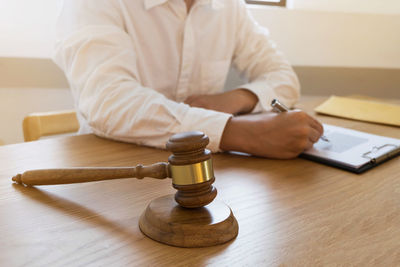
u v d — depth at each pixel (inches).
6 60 73.4
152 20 50.9
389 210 21.4
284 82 53.4
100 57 39.4
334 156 30.5
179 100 56.8
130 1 48.6
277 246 17.3
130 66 40.6
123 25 48.4
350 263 16.0
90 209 21.2
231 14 58.7
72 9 43.1
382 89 86.6
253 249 17.1
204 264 15.9
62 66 44.7
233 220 18.8
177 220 18.1
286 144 30.4
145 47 51.7
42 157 30.9
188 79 55.9
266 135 30.8
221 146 32.3
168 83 54.9
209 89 59.9
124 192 23.6
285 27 81.5
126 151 32.8
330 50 83.8
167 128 33.1
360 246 17.4
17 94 76.6
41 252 16.8
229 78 81.7
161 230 17.9
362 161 29.1
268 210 21.2
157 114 33.7
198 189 18.9
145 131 33.9
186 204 18.8
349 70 85.1
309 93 86.3
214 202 20.2
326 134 37.9
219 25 57.4
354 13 81.7
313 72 84.7
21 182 24.7
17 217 20.3
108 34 41.1
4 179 26.0
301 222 19.7
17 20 72.3
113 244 17.5
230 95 48.8
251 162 30.2
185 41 52.7
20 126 78.6
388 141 34.9
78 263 15.9
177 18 52.2
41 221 19.8
